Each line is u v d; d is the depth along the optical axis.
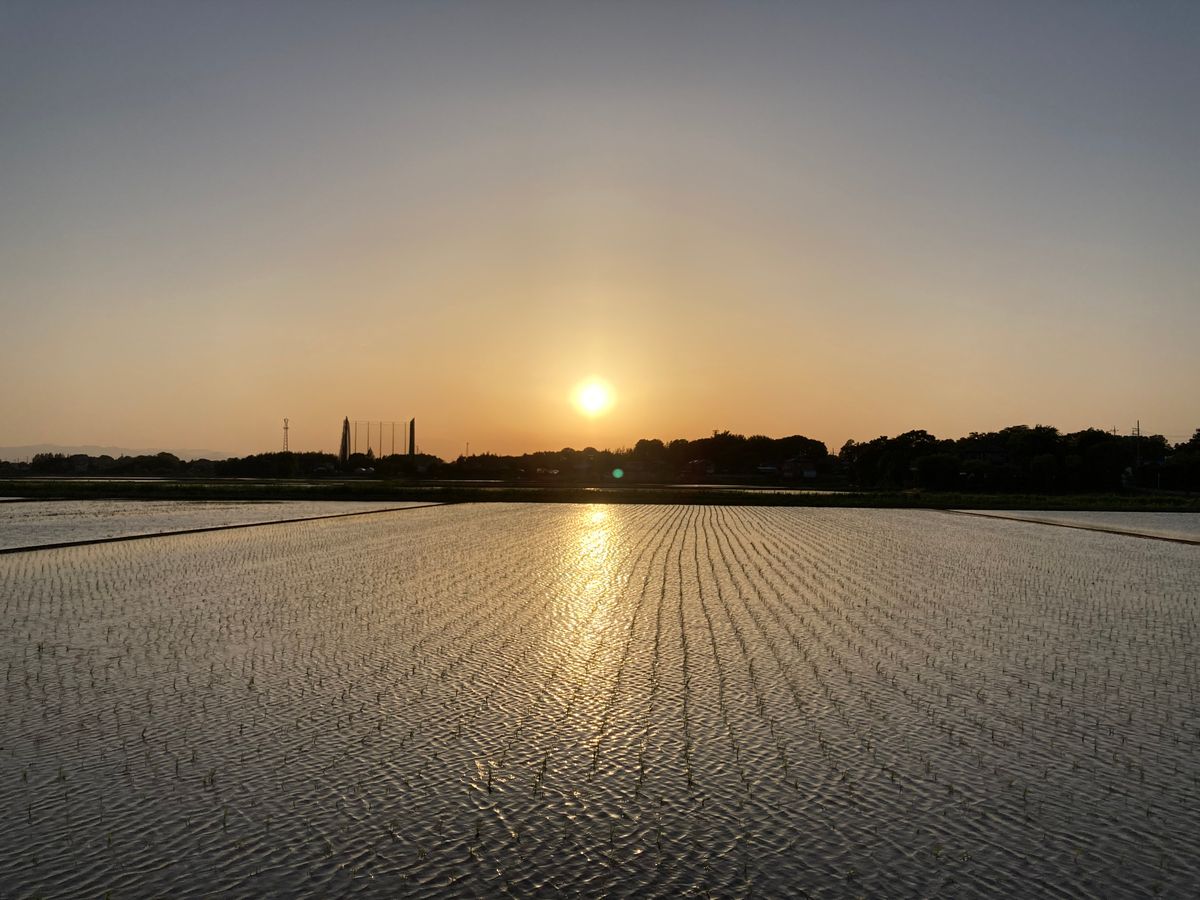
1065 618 20.59
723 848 8.46
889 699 13.41
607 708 12.80
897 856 8.33
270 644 17.00
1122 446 122.69
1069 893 7.69
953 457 121.25
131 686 13.84
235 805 9.30
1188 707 13.10
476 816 9.09
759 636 18.05
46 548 34.19
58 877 7.81
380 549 35.00
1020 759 10.84
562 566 29.78
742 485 133.75
